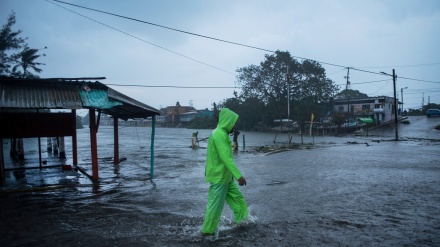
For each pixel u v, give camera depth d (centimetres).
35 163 1367
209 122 7656
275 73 5144
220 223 520
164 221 539
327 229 491
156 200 700
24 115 1018
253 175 1041
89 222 538
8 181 928
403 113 7150
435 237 454
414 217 554
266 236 460
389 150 2042
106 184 897
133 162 1445
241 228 495
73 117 1110
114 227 509
